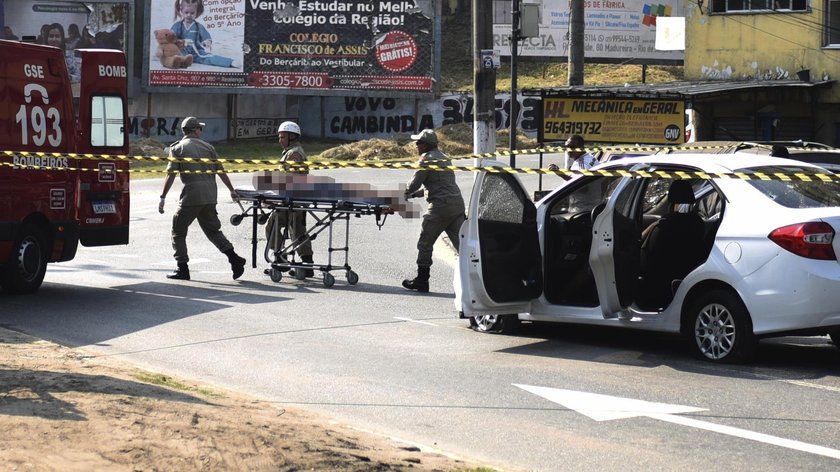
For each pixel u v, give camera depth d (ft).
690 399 55.21
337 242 132.87
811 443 47.37
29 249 89.20
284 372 61.77
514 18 126.41
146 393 49.93
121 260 115.03
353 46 320.50
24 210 87.56
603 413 52.54
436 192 93.91
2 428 40.98
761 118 220.64
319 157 273.13
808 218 60.08
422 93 322.34
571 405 54.08
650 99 172.45
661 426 50.19
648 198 75.46
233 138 325.21
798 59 217.97
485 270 68.03
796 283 59.72
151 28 313.32
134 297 89.15
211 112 324.80
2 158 85.05
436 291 95.55
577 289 70.85
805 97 215.10
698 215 67.92
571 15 182.29
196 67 315.99
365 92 321.52
